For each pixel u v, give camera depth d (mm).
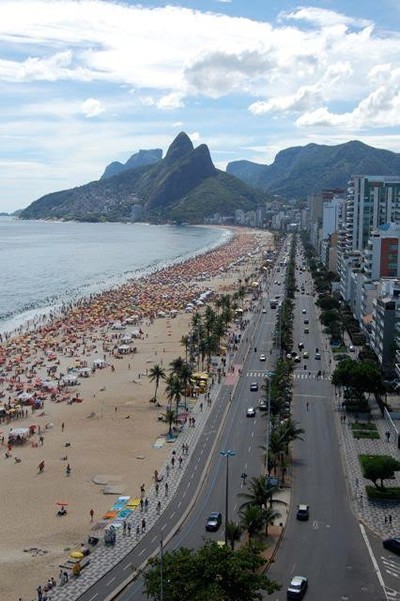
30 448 176000
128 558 116500
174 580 89000
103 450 173000
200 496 141250
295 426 169625
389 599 102125
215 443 173750
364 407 195250
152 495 142875
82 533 128000
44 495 146125
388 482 146750
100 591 106062
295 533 123188
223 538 121062
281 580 106938
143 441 179125
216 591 84875
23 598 105562
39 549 121812
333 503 136375
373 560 113688
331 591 104062
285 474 150875
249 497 125438
